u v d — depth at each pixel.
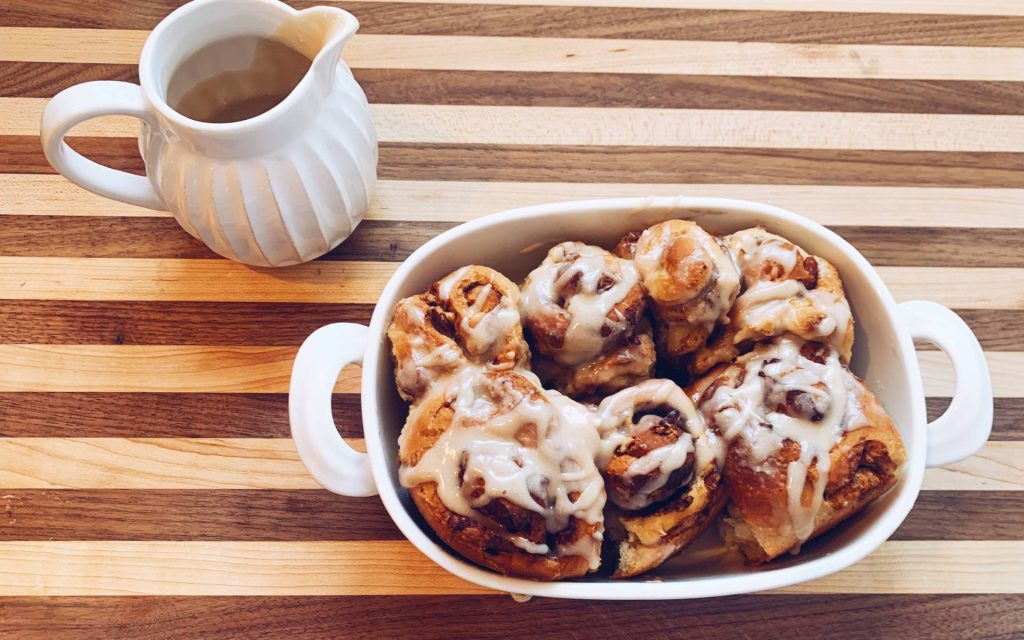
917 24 0.65
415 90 0.63
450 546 0.49
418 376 0.50
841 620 0.55
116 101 0.49
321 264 0.60
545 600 0.55
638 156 0.62
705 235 0.52
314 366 0.50
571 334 0.51
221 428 0.57
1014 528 0.57
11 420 0.57
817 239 0.53
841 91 0.64
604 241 0.55
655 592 0.47
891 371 0.52
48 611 0.54
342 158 0.54
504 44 0.64
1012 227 0.61
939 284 0.60
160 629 0.54
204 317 0.59
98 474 0.56
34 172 0.61
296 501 0.56
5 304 0.59
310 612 0.55
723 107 0.63
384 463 0.49
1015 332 0.60
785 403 0.50
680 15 0.65
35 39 0.63
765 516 0.49
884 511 0.50
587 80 0.63
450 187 0.61
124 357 0.58
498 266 0.56
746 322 0.52
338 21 0.51
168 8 0.64
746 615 0.55
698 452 0.49
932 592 0.56
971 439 0.51
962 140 0.63
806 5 0.65
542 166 0.62
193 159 0.52
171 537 0.56
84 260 0.60
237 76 0.55
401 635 0.55
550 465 0.48
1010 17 0.65
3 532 0.55
